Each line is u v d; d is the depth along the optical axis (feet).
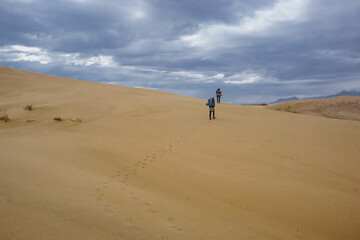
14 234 11.37
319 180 31.78
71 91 92.58
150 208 21.02
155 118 60.39
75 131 48.88
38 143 38.01
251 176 32.35
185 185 29.09
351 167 35.14
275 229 22.29
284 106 110.01
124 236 13.94
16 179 20.70
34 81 103.86
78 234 12.73
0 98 73.87
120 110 67.00
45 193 18.39
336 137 47.21
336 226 23.58
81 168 29.17
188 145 42.98
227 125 55.62
